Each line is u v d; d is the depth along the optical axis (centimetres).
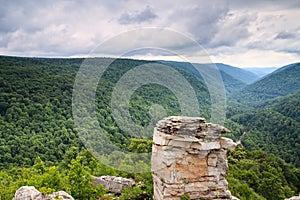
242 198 2650
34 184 2255
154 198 1673
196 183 1525
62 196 1691
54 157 3872
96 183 2358
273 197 4069
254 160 5656
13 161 3872
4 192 2306
